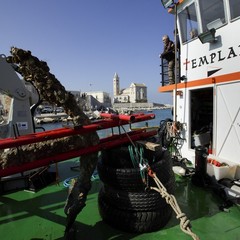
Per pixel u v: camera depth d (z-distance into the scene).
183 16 5.97
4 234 3.35
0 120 7.26
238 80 4.65
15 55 3.11
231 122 4.88
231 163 4.72
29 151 3.99
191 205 4.09
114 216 3.36
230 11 4.68
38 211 4.01
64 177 5.65
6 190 4.83
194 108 6.37
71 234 3.05
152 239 3.16
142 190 3.26
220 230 3.34
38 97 5.48
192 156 5.93
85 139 3.34
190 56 5.89
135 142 3.57
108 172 3.37
